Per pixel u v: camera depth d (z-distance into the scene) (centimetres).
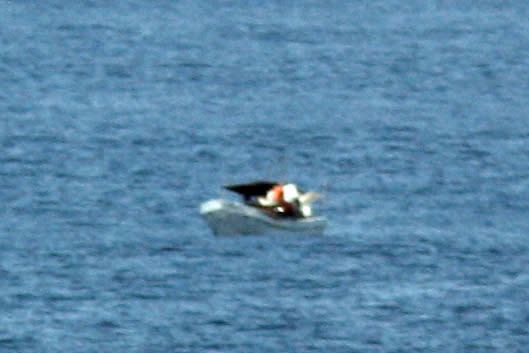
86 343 15725
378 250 19050
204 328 16188
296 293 17338
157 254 18750
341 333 16162
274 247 18938
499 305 17112
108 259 18538
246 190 19638
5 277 17762
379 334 16150
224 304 16900
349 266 18350
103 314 16550
